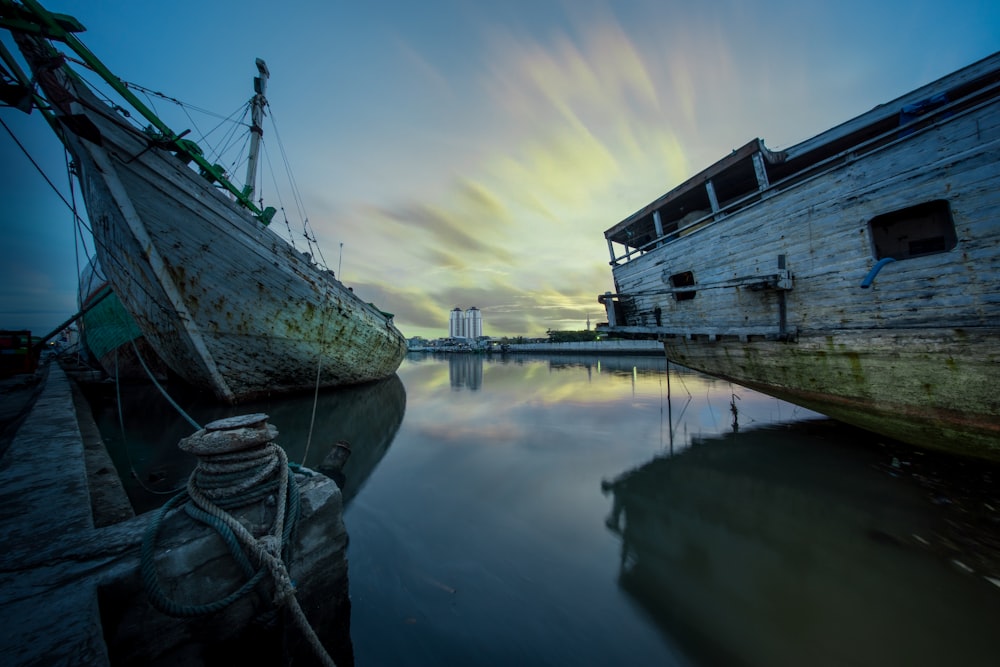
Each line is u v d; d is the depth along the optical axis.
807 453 7.45
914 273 5.83
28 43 6.36
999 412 5.28
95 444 5.85
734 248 8.39
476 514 5.12
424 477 6.45
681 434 9.09
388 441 8.70
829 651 2.97
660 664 2.84
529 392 16.33
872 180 6.20
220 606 2.19
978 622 3.23
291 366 12.52
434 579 3.73
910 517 4.91
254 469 2.62
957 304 5.45
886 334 6.18
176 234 8.50
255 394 12.09
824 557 4.17
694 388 15.98
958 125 5.36
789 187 7.31
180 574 2.20
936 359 5.71
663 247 10.33
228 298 9.86
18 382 11.20
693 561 4.11
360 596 3.46
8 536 2.36
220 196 9.12
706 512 5.21
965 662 2.87
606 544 4.44
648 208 11.01
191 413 10.45
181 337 10.22
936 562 4.02
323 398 13.73
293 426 9.73
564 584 3.72
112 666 2.00
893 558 4.11
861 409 6.81
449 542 4.41
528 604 3.42
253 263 10.01
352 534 4.55
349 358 14.98
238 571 2.46
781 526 4.82
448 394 16.28
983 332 5.26
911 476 6.17
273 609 2.56
